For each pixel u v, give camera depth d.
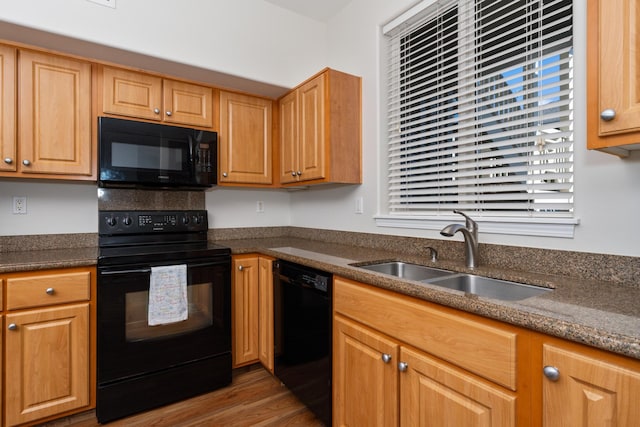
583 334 0.73
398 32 2.14
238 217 2.82
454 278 1.47
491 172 1.56
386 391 1.26
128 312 1.79
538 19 1.39
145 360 1.84
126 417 1.79
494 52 1.64
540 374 0.82
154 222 2.30
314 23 2.64
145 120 2.13
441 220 1.75
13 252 1.95
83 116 1.94
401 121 2.10
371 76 2.21
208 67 2.15
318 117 2.17
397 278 1.26
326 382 1.59
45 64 1.85
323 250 2.09
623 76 0.86
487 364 0.92
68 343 1.68
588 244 1.22
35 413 1.61
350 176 2.21
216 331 2.07
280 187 2.64
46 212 2.10
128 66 2.08
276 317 2.04
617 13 0.87
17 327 1.56
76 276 1.70
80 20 1.76
